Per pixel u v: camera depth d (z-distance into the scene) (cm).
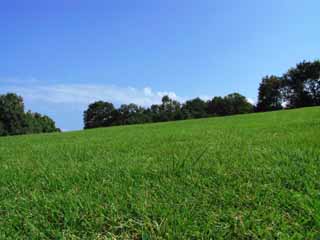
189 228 203
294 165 332
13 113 6194
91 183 319
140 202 249
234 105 9169
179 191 273
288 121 1255
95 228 215
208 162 373
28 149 764
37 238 205
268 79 8562
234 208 232
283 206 229
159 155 465
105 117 9431
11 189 319
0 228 221
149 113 9150
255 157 392
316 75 7988
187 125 1802
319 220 200
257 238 190
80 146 734
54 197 277
